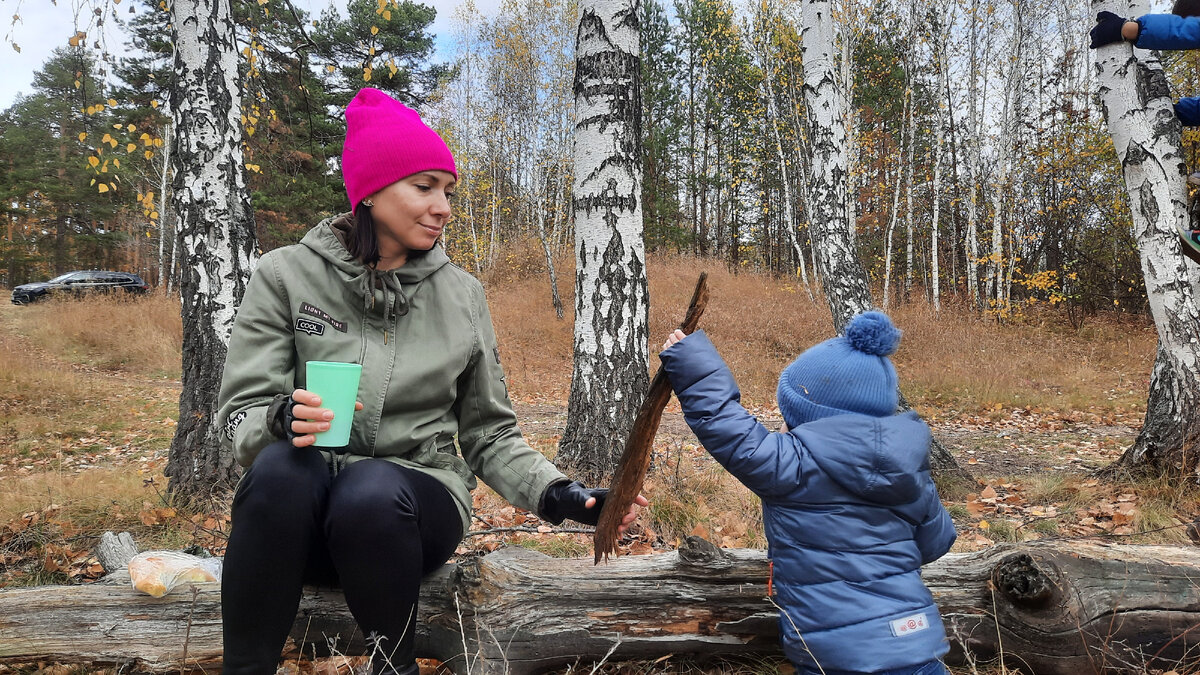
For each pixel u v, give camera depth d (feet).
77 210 105.60
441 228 5.76
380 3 20.21
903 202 75.31
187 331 14.11
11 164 108.06
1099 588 6.70
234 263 14.25
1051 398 34.17
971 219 61.77
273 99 21.89
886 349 6.27
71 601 6.71
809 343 51.75
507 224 96.63
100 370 45.09
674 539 12.21
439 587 6.52
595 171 15.35
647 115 90.99
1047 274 55.52
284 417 4.76
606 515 5.51
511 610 6.51
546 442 21.45
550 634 6.53
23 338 52.70
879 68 70.69
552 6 74.08
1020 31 57.98
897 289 71.87
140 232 107.55
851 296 19.08
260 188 64.90
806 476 5.82
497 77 81.92
